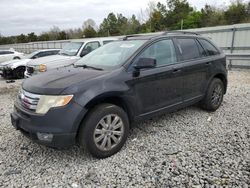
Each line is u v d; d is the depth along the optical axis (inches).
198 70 178.4
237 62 479.2
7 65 453.4
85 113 119.3
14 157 132.6
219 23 1472.7
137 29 1971.0
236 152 131.4
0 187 106.7
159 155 130.8
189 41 181.6
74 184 107.6
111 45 174.4
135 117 142.4
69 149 140.5
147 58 136.6
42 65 291.4
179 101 167.9
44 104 116.1
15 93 305.1
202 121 180.2
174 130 164.6
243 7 1417.3
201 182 106.3
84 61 168.1
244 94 261.0
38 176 114.5
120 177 112.0
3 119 195.8
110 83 128.3
